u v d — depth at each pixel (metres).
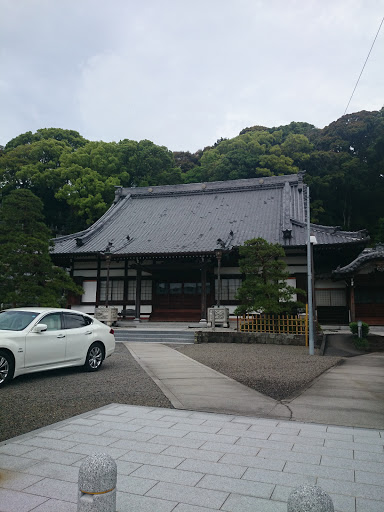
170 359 12.94
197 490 3.83
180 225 29.73
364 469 4.34
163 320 26.61
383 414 6.59
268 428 5.79
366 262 21.95
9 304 18.53
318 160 52.16
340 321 24.62
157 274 26.78
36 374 10.10
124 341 19.39
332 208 52.06
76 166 44.81
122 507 3.50
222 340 18.39
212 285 26.47
